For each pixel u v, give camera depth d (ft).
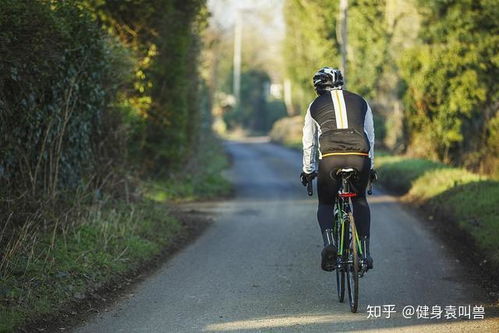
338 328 38.58
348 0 180.24
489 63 117.39
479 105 120.26
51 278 44.09
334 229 44.06
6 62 45.91
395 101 181.47
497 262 52.06
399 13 170.91
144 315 41.45
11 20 43.60
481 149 119.24
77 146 64.08
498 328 38.19
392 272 53.42
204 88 180.55
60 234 53.67
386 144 207.31
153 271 53.93
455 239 67.82
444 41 124.36
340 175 40.42
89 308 42.70
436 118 132.98
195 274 52.90
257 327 38.91
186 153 126.21
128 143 94.38
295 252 62.03
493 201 74.23
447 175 105.40
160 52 105.40
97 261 50.08
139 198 76.38
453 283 49.52
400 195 114.11
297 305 43.80
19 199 51.42
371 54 179.32
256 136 525.75
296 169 197.98
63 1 57.16
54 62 53.57
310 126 42.19
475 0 115.65
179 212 84.17
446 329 38.17
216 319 40.57
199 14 115.85
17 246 44.98
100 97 67.82
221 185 133.59
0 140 47.98
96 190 65.67
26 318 37.93
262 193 123.95
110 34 77.10
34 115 53.16
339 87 42.88
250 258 59.31
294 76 281.95
